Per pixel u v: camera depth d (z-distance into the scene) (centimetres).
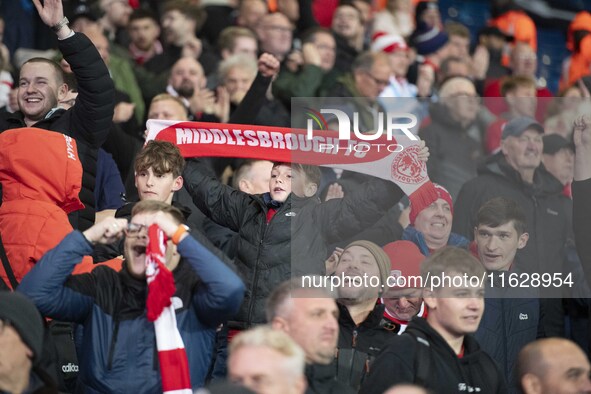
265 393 1808
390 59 4025
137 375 2038
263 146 2466
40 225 2247
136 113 3488
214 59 3831
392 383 2064
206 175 2488
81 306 2047
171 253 2078
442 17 5388
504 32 4875
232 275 2023
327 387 2072
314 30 3897
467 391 2102
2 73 3438
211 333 2086
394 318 2295
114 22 3894
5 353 1894
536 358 2070
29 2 3894
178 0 3869
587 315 2519
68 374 2277
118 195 2662
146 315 2058
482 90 4403
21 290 2000
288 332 2067
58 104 2542
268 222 2409
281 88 3625
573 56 4925
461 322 2116
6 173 2288
